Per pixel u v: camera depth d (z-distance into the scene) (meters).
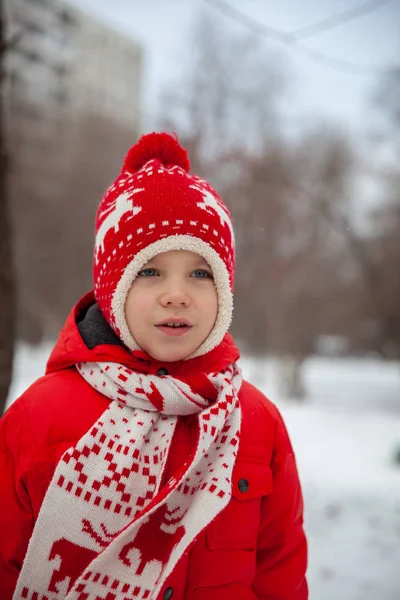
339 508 4.56
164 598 1.29
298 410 12.67
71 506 1.29
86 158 19.56
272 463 1.56
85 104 27.28
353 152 16.06
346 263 18.06
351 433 9.52
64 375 1.50
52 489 1.29
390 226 16.14
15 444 1.40
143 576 1.27
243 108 15.52
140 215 1.45
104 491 1.30
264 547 1.56
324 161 15.92
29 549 1.28
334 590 2.98
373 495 5.04
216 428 1.33
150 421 1.38
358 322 19.03
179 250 1.45
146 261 1.43
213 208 1.52
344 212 16.19
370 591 2.97
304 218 16.52
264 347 20.31
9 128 13.80
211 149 14.88
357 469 6.42
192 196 1.49
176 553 1.22
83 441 1.33
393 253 15.79
